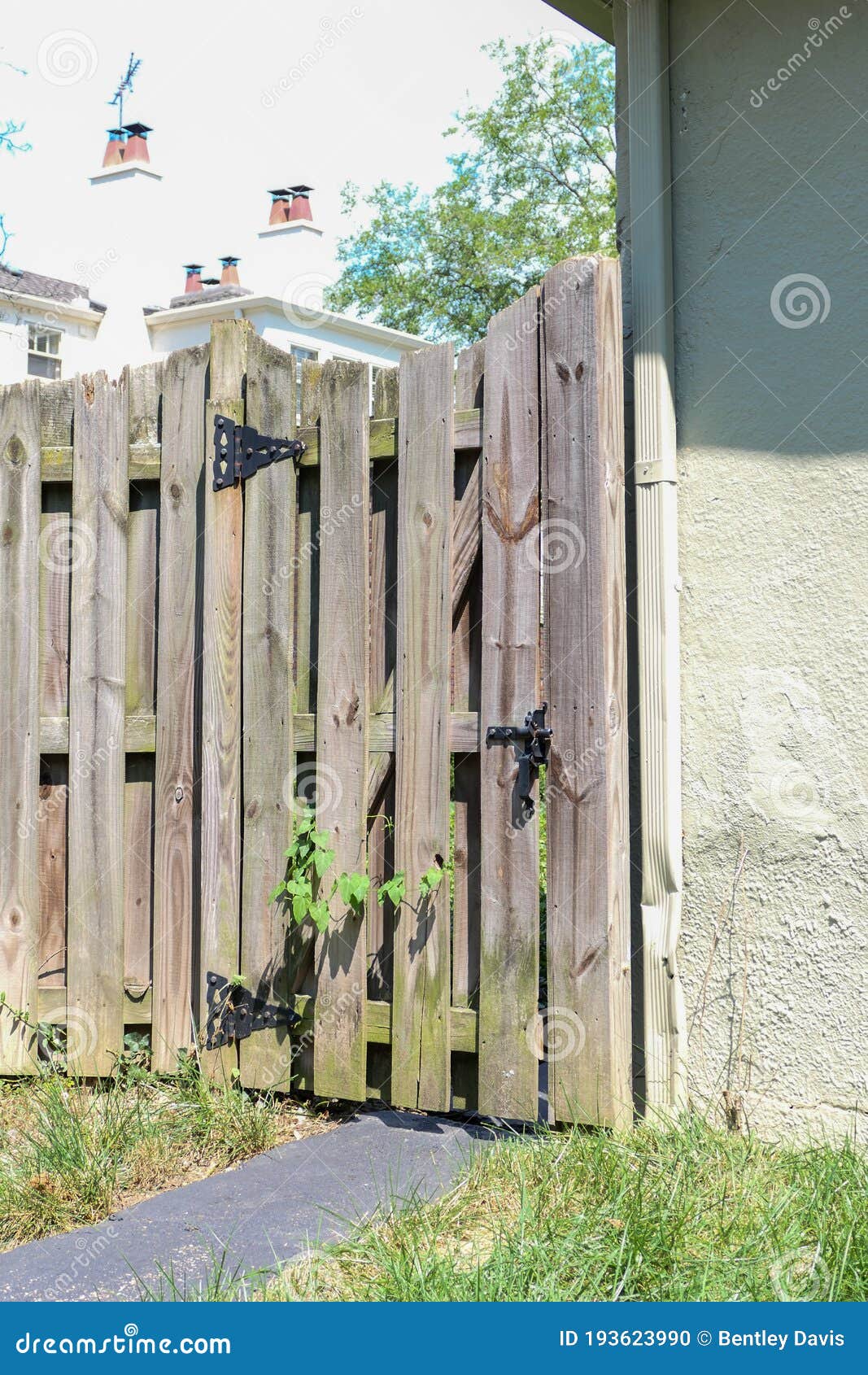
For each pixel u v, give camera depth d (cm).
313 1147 331
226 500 374
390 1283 234
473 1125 342
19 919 394
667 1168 278
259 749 370
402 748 347
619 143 342
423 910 343
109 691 388
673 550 327
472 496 343
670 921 324
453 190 3028
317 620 369
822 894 305
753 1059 315
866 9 300
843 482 303
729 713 321
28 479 397
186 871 383
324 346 2181
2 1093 378
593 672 319
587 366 321
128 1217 286
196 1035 378
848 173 303
